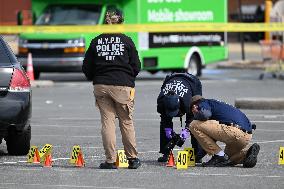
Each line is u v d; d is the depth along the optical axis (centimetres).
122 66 2708
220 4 7081
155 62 6519
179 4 6656
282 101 4675
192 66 6881
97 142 3422
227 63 8262
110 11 2773
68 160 2942
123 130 2727
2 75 2888
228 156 2772
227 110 2708
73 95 5512
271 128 3853
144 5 6388
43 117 4334
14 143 3020
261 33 11769
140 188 2398
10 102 2888
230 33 12031
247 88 5969
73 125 4003
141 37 6394
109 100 2722
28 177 2584
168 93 2764
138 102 5062
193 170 2694
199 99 2708
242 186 2419
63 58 6219
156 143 3372
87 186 2433
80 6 6394
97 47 2722
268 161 2888
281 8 7419
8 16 11669
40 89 5953
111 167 2730
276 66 6931
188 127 2788
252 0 11562
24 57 6312
